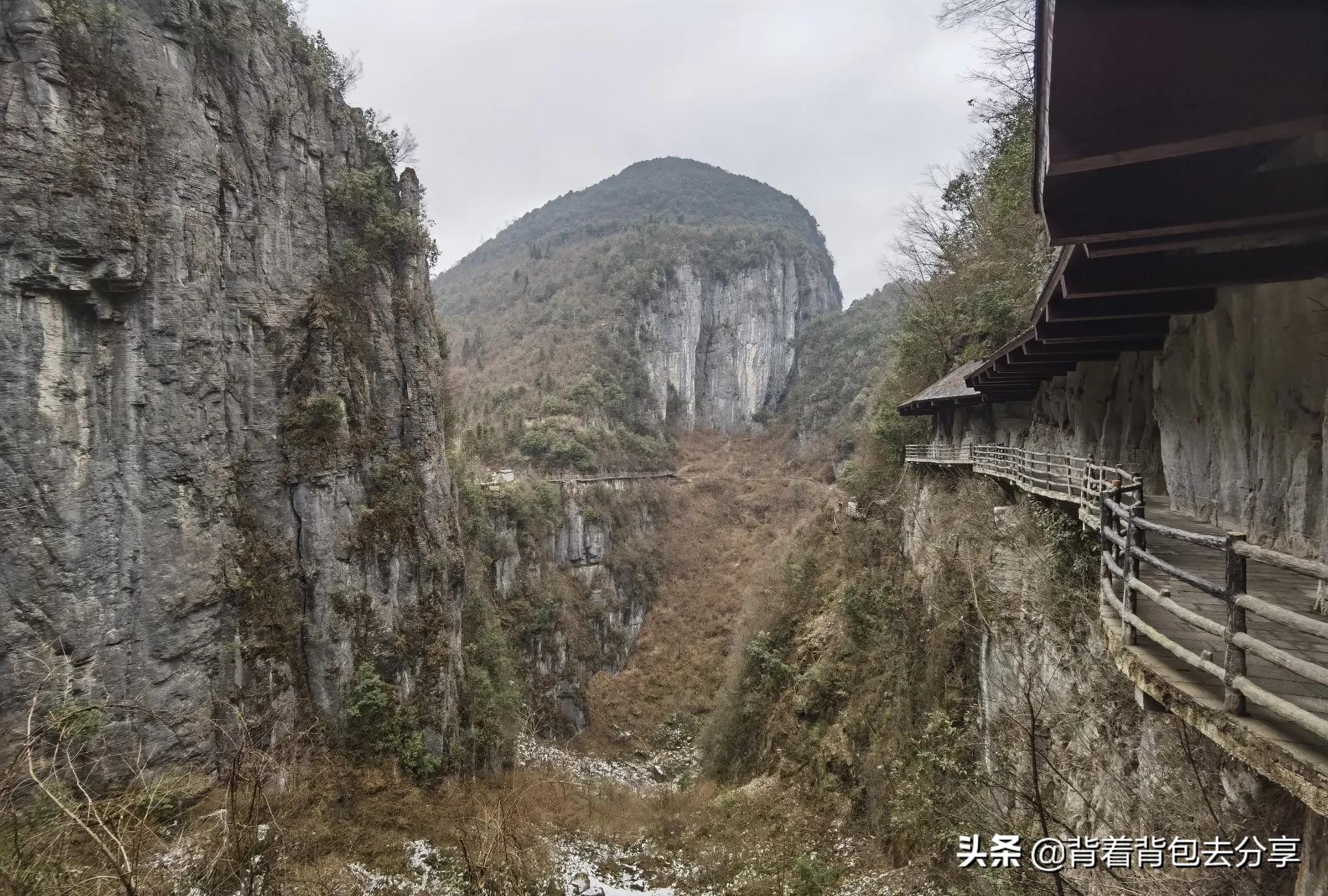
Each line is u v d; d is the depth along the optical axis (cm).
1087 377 1384
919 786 1556
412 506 2281
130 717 1498
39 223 1400
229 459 1809
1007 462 1577
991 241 2539
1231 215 462
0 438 1364
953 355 2700
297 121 2045
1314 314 650
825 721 2334
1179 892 614
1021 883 909
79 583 1452
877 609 2408
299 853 1359
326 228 2142
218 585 1730
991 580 1508
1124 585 569
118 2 1564
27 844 690
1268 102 360
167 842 942
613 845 2091
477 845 1530
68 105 1453
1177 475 1002
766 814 2148
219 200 1806
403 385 2350
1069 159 422
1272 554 364
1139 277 677
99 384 1522
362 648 2042
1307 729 358
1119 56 359
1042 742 1127
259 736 1733
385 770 1936
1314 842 458
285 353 1961
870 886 1512
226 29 1817
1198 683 456
